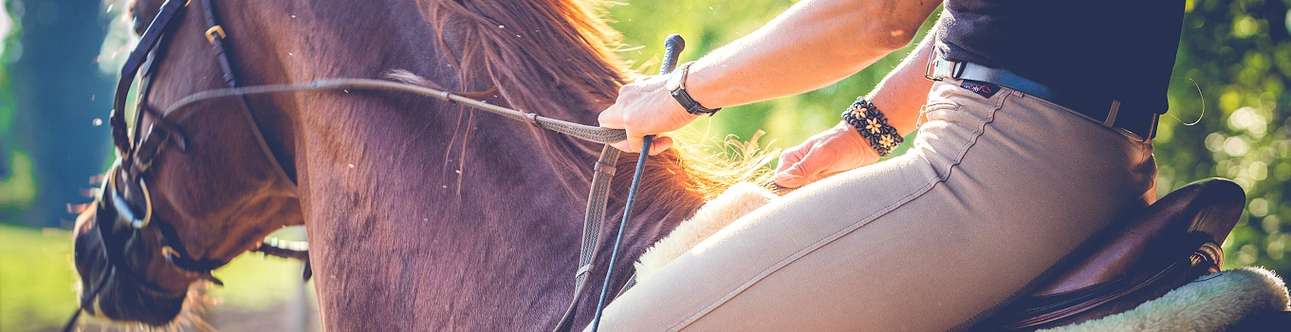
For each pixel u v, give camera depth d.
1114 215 1.58
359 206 2.02
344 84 2.04
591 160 1.96
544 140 1.95
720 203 1.76
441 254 1.94
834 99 7.84
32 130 27.89
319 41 2.11
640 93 1.77
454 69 2.03
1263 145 9.51
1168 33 1.59
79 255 2.58
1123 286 1.55
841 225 1.58
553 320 1.84
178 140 2.24
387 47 2.07
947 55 1.59
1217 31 8.90
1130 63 1.55
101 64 2.54
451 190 1.96
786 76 1.63
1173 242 1.57
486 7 2.05
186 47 2.23
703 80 1.68
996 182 1.54
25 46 27.70
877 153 2.01
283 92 2.18
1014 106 1.54
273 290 14.97
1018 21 1.53
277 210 2.35
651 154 1.98
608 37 2.14
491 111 1.93
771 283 1.58
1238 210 1.66
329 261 2.05
